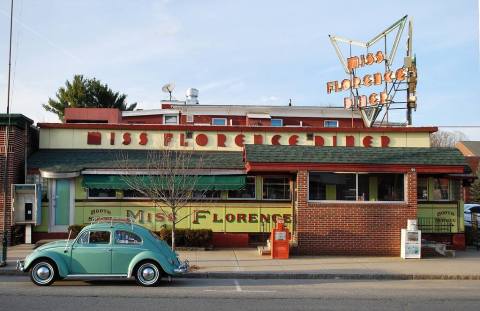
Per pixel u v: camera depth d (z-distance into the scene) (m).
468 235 24.84
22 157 22.06
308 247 19.89
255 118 32.00
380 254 19.97
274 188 22.75
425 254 20.03
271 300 12.02
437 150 21.05
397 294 13.13
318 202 20.05
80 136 23.73
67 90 52.81
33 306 10.93
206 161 22.59
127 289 13.30
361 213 20.08
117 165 21.78
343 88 34.34
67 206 22.06
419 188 23.34
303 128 24.38
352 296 12.75
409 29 30.94
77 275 13.62
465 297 12.77
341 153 20.55
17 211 21.28
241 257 19.23
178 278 15.61
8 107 19.17
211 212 22.36
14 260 17.47
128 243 13.88
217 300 11.91
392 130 24.53
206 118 32.97
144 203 22.17
